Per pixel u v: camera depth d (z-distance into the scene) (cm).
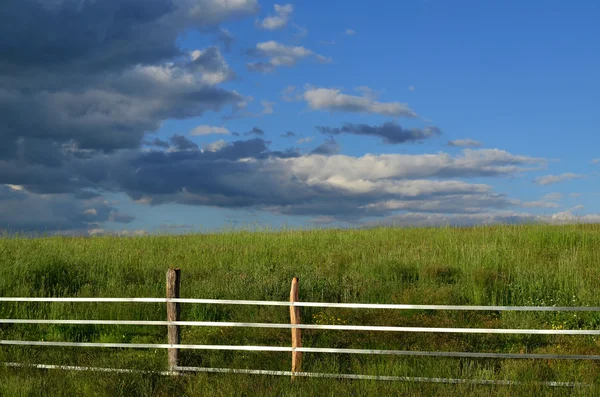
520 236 1809
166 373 747
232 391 658
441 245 1759
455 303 1100
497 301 1123
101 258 1512
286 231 2189
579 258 1437
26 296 1117
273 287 1202
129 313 1042
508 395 638
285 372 717
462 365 786
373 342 886
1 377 733
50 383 701
